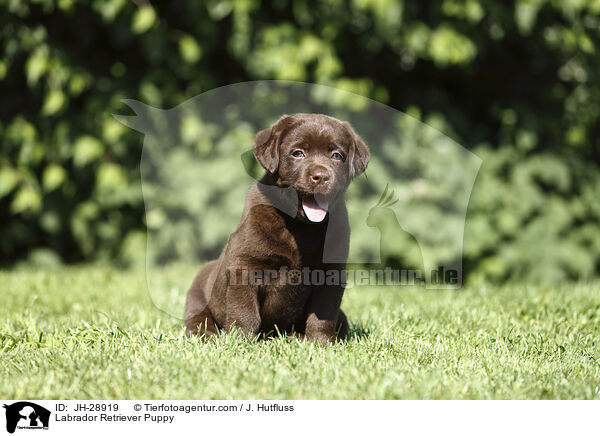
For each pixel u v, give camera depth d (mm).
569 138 10648
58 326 5695
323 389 4090
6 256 10555
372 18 9781
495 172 10133
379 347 4934
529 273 10195
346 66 10195
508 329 5777
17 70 10016
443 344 5113
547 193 10609
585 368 4645
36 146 9781
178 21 10172
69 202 10234
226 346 4777
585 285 8086
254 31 9852
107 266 10336
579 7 9734
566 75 10859
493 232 10008
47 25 9891
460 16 9742
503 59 10531
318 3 9844
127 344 4922
